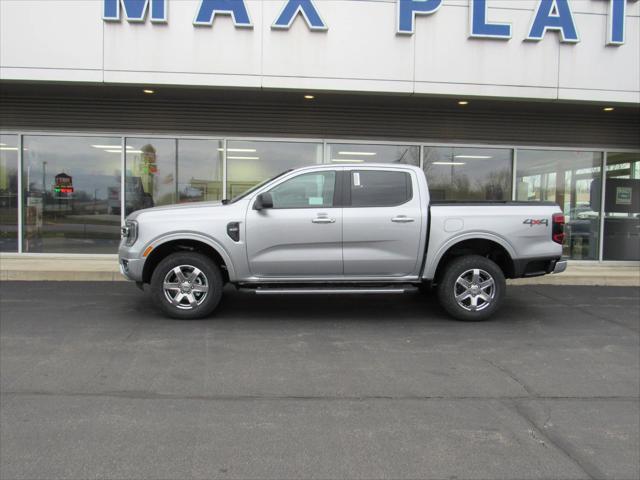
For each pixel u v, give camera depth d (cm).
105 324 634
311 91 970
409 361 515
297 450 334
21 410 388
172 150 1120
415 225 649
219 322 655
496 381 464
